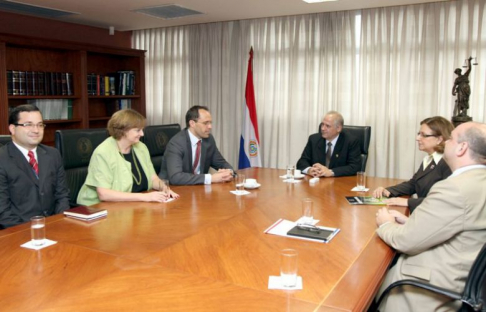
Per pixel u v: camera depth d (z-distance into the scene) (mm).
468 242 1528
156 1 3998
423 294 1555
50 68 4844
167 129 3672
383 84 4426
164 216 2074
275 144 5035
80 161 2889
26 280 1322
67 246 1635
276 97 4977
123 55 5340
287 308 1156
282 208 2248
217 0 3949
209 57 5316
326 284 1316
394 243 1643
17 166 2297
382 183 2990
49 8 4293
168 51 5625
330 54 4633
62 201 2506
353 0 3949
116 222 1968
